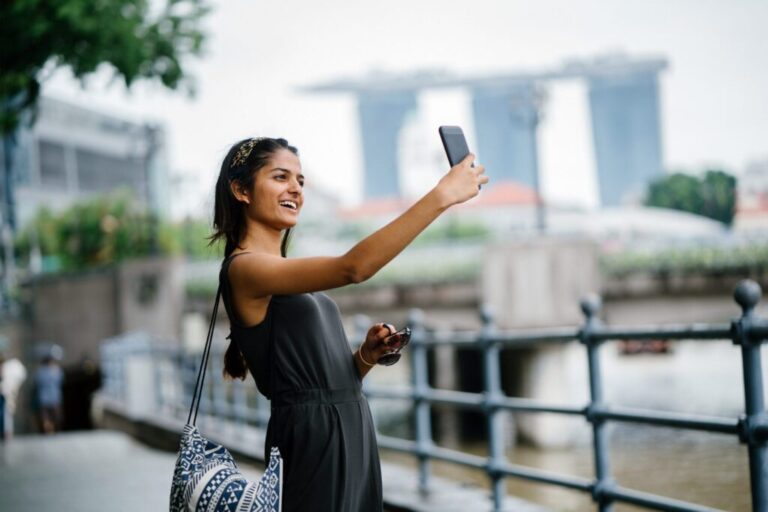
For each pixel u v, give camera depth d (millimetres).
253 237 2842
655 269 26172
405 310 28484
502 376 29109
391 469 7555
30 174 90312
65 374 36094
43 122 93000
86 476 9391
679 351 53062
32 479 9344
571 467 17125
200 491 2568
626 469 14312
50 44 11086
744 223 131500
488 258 26828
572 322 26406
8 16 10781
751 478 3740
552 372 26953
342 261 2486
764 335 3670
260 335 2703
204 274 33438
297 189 2854
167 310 33750
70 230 59094
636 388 31719
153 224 49219
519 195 130750
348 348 2830
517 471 5609
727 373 35844
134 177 101875
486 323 6051
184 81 11914
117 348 17953
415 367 6816
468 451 20531
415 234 2449
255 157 2818
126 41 11227
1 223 44250
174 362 14352
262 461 9320
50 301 36250
